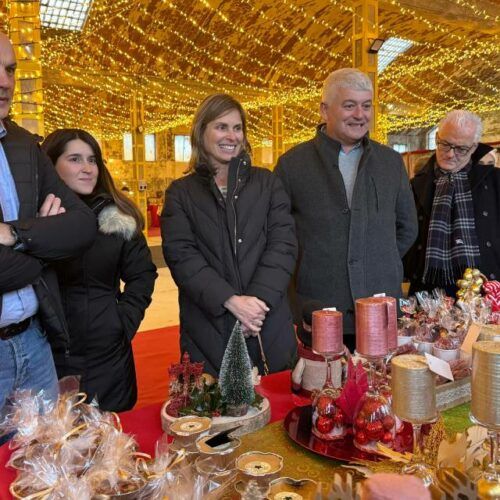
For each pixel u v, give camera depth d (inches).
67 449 38.4
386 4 316.2
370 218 87.4
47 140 83.7
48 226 58.6
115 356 85.0
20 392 46.0
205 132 79.6
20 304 60.0
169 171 848.9
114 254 84.6
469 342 53.2
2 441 53.2
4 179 60.3
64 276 80.7
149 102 609.3
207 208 78.2
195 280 74.5
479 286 71.6
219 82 568.1
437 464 32.0
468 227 93.6
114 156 788.0
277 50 511.5
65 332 66.2
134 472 36.1
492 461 28.5
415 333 63.3
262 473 35.9
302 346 58.3
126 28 440.5
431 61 582.2
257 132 796.0
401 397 33.5
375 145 91.9
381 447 38.8
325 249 87.7
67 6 396.2
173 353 168.1
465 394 53.1
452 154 94.2
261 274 75.8
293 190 91.5
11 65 60.3
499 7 367.9
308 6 430.6
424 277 97.0
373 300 42.4
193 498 31.7
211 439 39.9
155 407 56.4
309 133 791.7
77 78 488.4
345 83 83.4
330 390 48.1
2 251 54.6
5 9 323.9
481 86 701.9
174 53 492.1
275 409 55.4
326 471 41.4
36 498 33.9
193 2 412.5
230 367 49.9
